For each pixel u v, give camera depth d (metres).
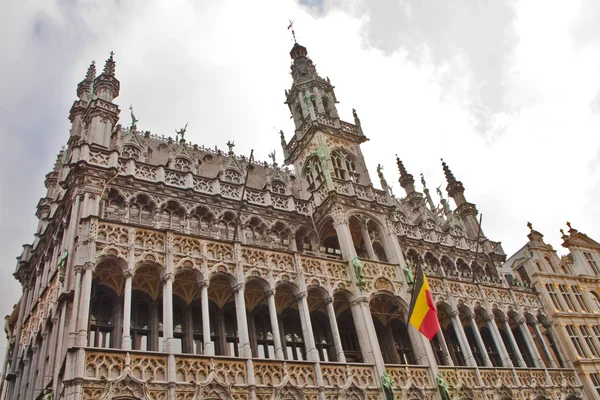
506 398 29.14
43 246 28.62
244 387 20.20
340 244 28.59
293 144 37.25
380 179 34.56
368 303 26.42
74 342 18.14
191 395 18.86
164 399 18.30
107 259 20.66
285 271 25.19
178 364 19.33
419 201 42.31
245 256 24.31
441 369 27.05
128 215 25.08
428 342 27.09
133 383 17.94
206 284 22.16
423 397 24.91
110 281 22.47
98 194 23.59
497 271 39.38
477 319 34.78
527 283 40.16
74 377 16.88
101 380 17.34
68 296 19.81
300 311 24.52
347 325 29.55
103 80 28.19
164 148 32.47
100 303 22.11
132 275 20.59
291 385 21.41
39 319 24.36
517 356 32.69
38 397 19.61
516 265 41.78
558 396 32.34
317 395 21.98
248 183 33.50
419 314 25.58
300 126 37.28
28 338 25.92
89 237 20.48
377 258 30.38
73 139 30.77
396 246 30.36
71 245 21.59
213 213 28.03
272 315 23.41
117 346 21.14
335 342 24.56
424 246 36.47
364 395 23.11
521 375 31.27
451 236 39.09
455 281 32.72
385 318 30.42
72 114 32.75
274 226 29.98
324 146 33.19
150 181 26.73
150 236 22.12
